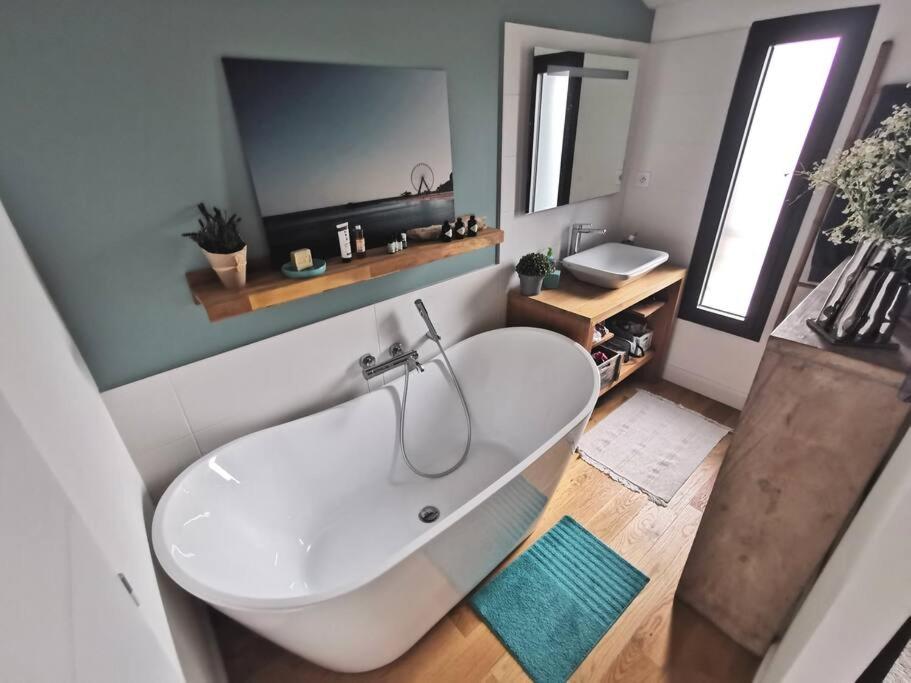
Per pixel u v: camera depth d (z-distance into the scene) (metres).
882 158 0.95
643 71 2.47
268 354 1.61
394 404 1.95
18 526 0.39
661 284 2.41
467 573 1.50
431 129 1.74
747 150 2.26
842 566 0.92
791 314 1.23
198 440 1.54
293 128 1.41
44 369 0.79
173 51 1.17
